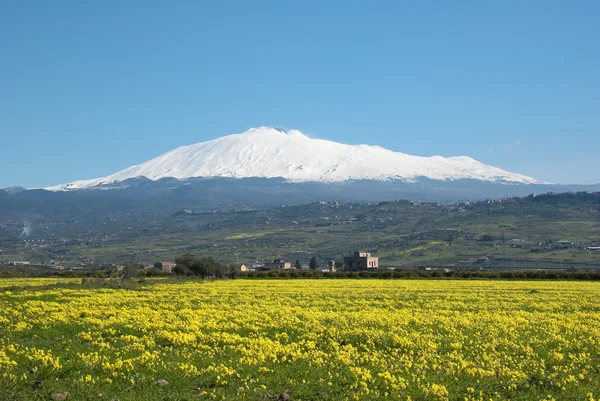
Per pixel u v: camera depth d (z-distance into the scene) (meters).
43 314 44.41
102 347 30.88
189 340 32.53
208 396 23.00
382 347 32.56
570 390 24.55
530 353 30.88
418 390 23.70
